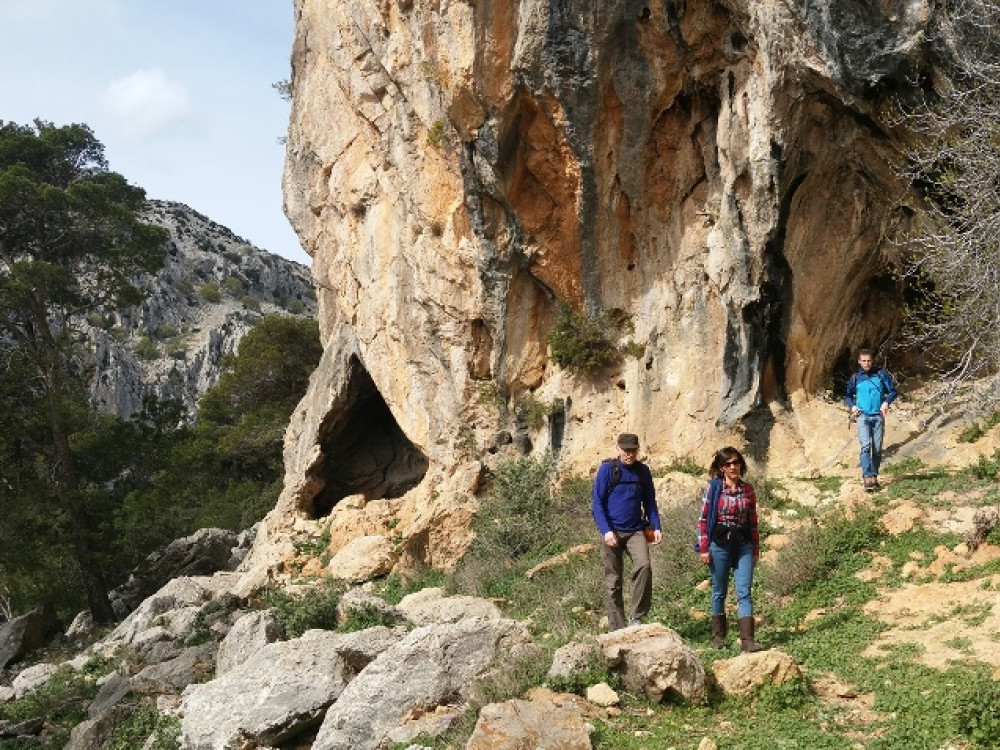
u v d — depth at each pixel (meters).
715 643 7.54
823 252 11.76
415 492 17.05
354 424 21.98
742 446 12.23
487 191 14.15
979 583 7.66
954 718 5.51
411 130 15.91
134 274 27.45
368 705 7.64
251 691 8.80
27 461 23.64
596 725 6.02
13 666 18.70
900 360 12.97
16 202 24.78
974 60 9.22
